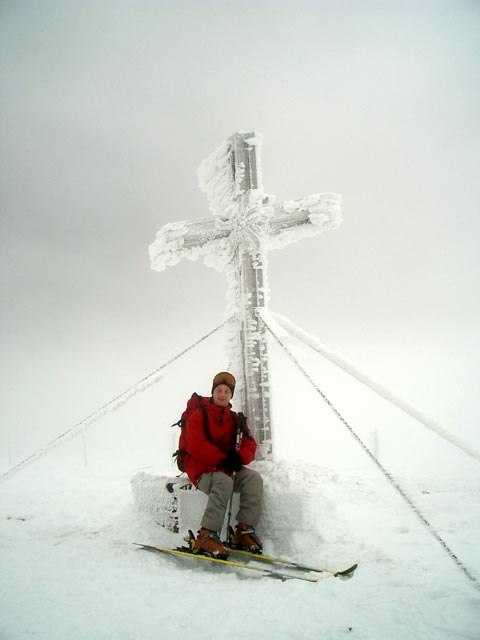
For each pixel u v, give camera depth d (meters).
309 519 2.84
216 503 2.74
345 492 4.06
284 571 2.48
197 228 3.74
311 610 1.88
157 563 2.61
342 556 2.56
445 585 2.11
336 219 3.64
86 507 4.27
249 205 3.68
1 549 2.97
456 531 3.06
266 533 2.96
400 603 1.92
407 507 3.74
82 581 2.31
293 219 3.70
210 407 3.10
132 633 1.72
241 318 3.64
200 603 1.99
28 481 6.32
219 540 2.69
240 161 3.78
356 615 1.82
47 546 3.02
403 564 2.40
